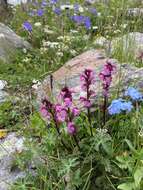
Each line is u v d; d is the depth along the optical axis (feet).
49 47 2.57
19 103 1.78
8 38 2.72
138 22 2.57
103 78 1.27
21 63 2.44
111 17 2.89
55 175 1.24
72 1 3.92
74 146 1.28
